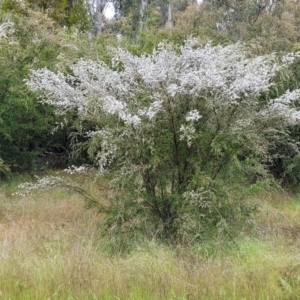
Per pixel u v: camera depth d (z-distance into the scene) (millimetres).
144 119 5027
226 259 4672
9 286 4012
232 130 5141
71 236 5523
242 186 5449
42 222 6227
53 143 10711
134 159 5164
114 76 5359
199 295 3969
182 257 4867
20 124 9469
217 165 5375
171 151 5242
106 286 3982
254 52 8930
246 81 4883
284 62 6633
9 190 8711
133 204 5336
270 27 11000
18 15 10352
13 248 4871
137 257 4570
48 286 4027
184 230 5105
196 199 5047
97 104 5164
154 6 20078
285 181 8969
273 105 5219
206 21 12859
